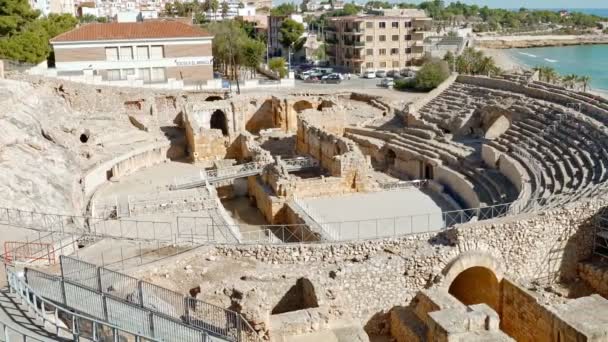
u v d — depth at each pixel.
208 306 29.36
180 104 92.06
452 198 58.19
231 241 42.59
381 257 36.91
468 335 29.06
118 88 88.38
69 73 91.88
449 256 37.16
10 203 44.50
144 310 27.39
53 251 36.50
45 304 27.95
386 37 149.75
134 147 71.50
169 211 52.03
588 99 63.19
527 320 34.84
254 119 92.62
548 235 39.16
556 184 48.50
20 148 53.66
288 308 35.38
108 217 50.28
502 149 60.94
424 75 103.56
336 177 59.19
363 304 36.19
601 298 33.34
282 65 130.88
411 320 34.94
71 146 63.38
